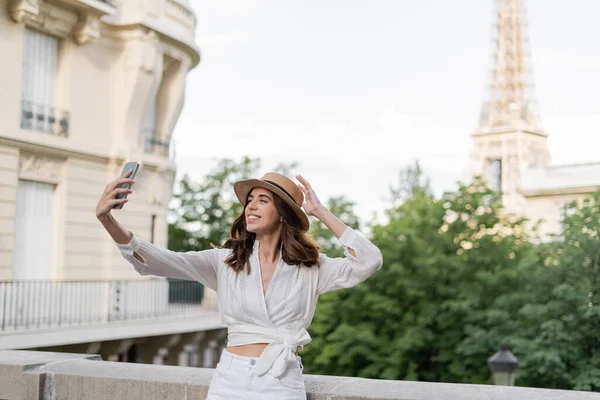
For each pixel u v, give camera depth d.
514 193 85.56
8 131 17.62
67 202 19.70
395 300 23.52
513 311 22.14
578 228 21.14
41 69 19.27
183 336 22.31
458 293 23.58
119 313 20.70
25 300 18.34
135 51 21.30
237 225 3.36
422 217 26.17
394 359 23.00
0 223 17.59
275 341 3.12
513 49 102.06
